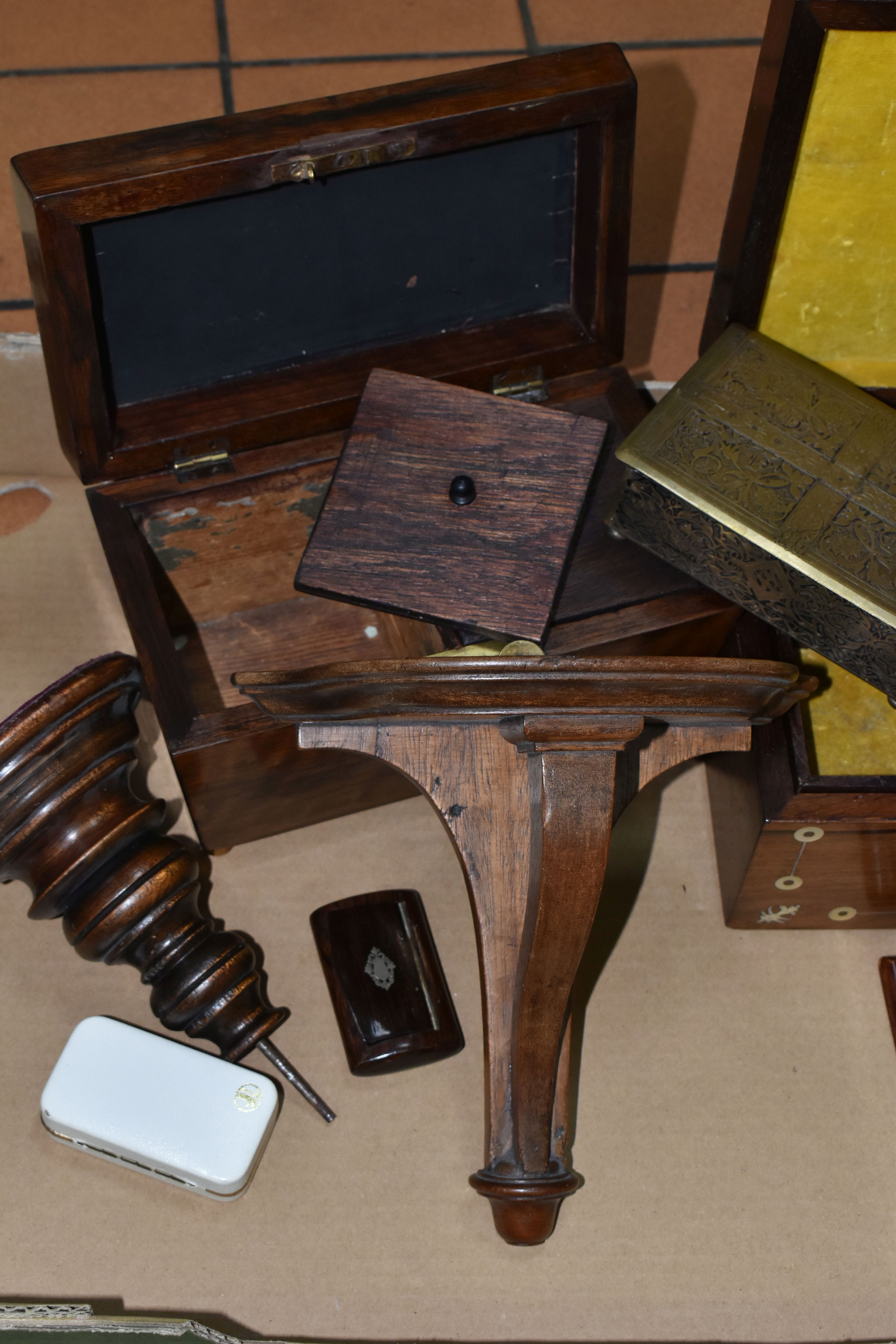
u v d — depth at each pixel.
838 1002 1.45
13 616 1.68
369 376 1.44
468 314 1.50
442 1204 1.31
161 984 1.29
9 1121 1.33
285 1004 1.42
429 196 1.34
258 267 1.34
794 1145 1.36
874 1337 1.26
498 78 1.24
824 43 1.15
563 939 1.01
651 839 1.53
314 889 1.49
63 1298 1.24
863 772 1.45
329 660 1.71
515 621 1.34
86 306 1.24
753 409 1.38
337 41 2.05
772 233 1.32
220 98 1.96
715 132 2.03
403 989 1.32
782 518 1.30
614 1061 1.40
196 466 1.44
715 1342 1.25
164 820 1.40
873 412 1.39
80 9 2.06
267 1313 1.25
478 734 1.09
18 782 1.13
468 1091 1.37
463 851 1.11
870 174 1.27
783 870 1.35
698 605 1.40
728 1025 1.42
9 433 1.70
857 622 1.31
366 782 1.43
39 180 1.14
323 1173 1.32
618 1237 1.30
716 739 1.13
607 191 1.35
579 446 1.42
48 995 1.40
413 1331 1.25
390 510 1.38
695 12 2.12
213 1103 1.26
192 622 1.70
